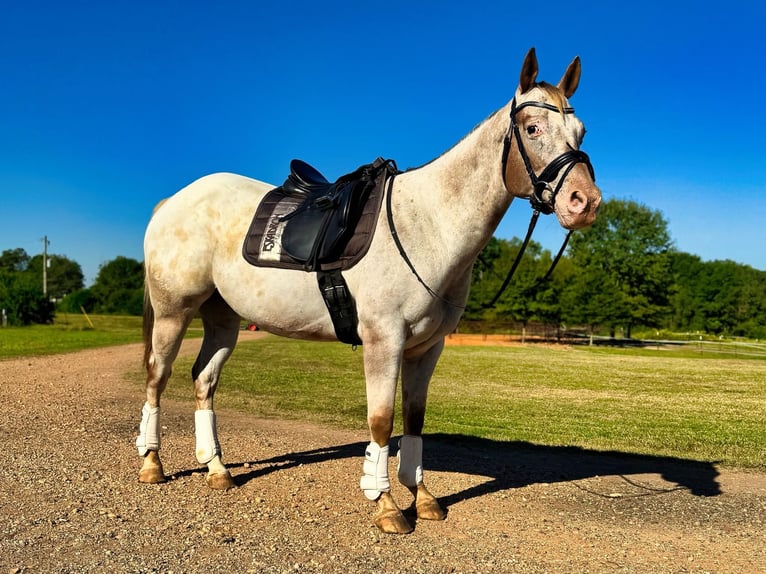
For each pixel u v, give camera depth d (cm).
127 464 559
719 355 3606
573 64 392
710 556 390
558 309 4328
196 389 525
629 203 5403
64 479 502
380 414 402
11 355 1817
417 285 400
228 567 346
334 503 471
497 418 982
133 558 353
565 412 1077
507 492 525
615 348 4112
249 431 765
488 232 407
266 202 482
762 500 518
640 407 1173
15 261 12281
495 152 394
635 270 5144
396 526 407
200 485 504
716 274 7369
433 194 412
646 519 462
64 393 1021
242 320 540
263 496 482
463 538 406
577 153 360
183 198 499
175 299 490
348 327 425
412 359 450
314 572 344
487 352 3155
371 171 437
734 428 923
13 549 360
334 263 419
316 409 979
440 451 700
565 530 431
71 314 6562
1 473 512
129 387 1155
